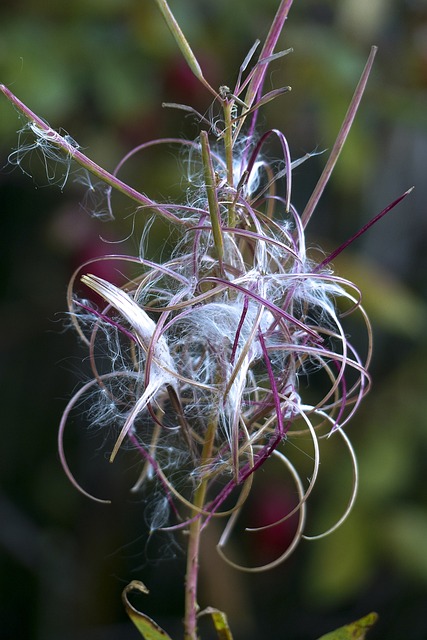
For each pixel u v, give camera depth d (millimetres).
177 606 1509
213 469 597
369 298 1172
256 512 1309
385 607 1577
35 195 1440
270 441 603
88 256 1107
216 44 1142
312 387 1404
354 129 1184
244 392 605
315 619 1553
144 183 1121
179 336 609
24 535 1461
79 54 1053
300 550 1537
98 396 698
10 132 1013
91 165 574
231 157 585
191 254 600
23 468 1569
